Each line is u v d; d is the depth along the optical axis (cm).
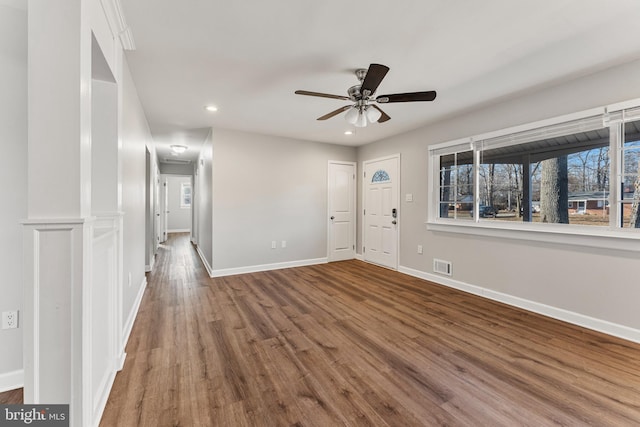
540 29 186
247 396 165
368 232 528
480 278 340
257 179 456
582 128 253
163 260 558
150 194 470
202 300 327
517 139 301
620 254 231
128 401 159
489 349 217
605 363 197
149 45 204
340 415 151
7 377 169
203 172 551
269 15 173
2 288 168
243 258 448
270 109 337
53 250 116
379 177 499
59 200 117
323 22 180
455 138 364
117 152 189
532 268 290
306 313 289
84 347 120
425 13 171
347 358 206
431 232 402
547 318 273
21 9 170
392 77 254
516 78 255
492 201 335
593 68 236
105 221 179
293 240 492
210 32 190
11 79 170
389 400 162
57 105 117
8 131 170
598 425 143
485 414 151
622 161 235
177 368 192
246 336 239
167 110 343
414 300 325
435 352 213
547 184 285
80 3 120
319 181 516
